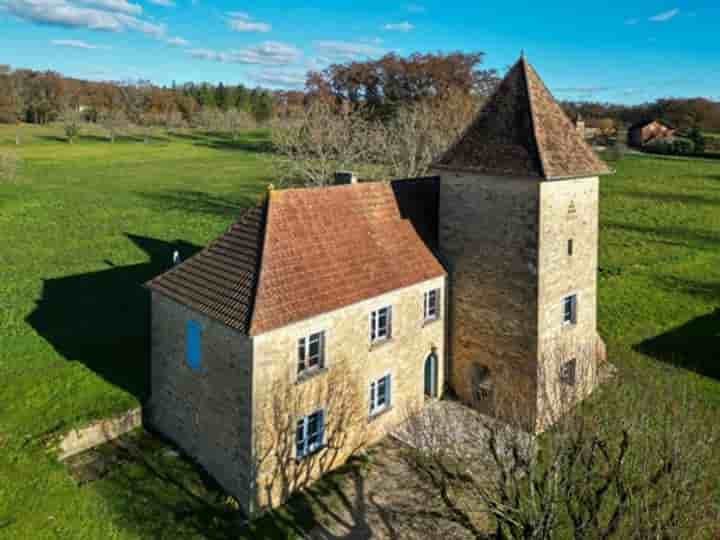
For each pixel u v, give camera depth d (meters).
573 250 25.52
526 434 20.41
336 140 66.88
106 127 161.50
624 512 13.41
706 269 48.69
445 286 26.83
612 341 33.69
